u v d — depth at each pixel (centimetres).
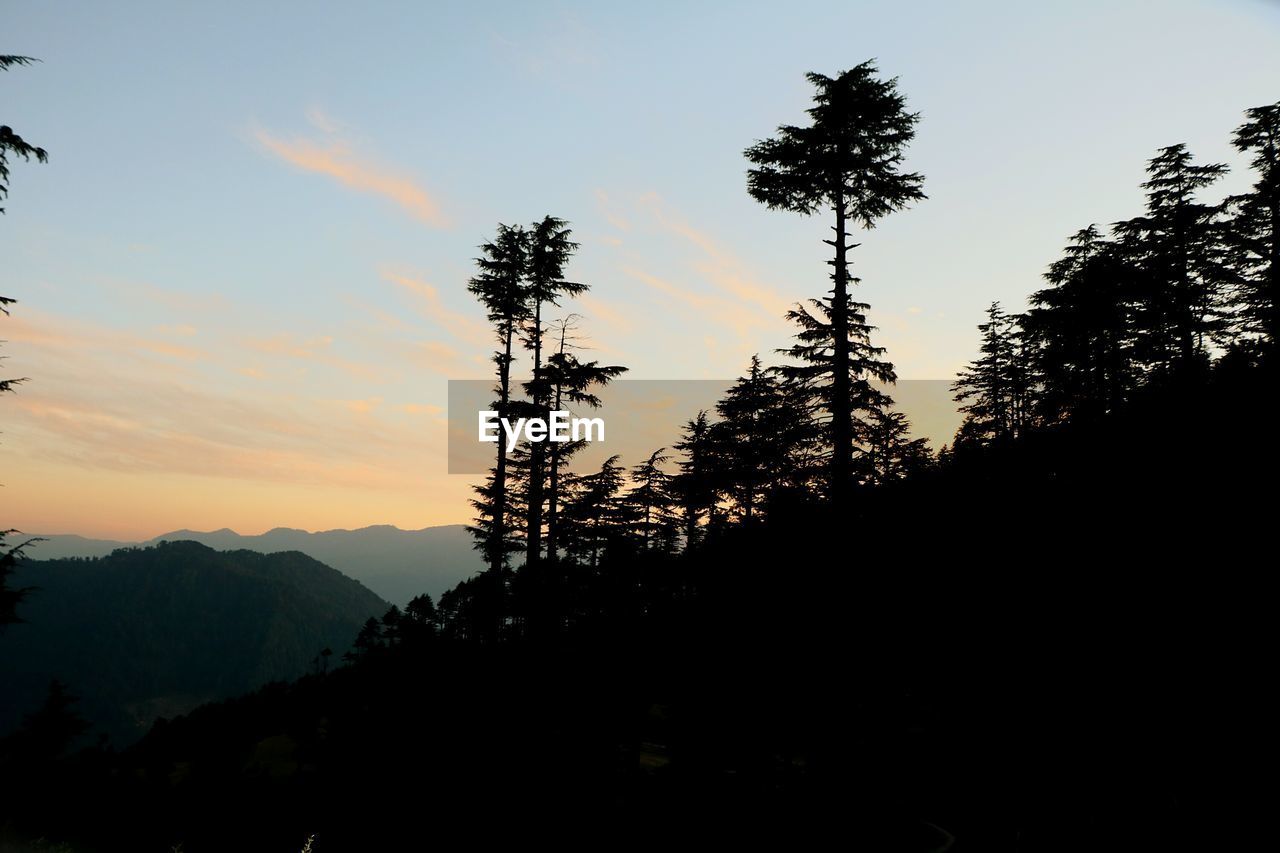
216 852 1213
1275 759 1131
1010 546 1938
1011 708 1575
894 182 2047
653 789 1430
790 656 1792
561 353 2722
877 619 1888
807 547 1966
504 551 2569
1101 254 3183
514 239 2727
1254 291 2772
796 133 2102
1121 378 3028
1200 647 1371
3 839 1377
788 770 1606
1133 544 1661
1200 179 2942
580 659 1877
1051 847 1204
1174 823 1123
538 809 1153
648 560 2412
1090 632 1565
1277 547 1449
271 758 2097
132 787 1512
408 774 1145
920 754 1625
